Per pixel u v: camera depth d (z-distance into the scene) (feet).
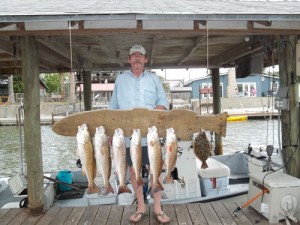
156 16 10.49
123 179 9.45
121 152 9.34
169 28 12.10
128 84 11.32
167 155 9.55
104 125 9.98
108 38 16.52
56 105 87.15
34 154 12.82
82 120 9.88
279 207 11.17
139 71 11.33
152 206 12.96
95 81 104.83
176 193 14.76
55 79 139.23
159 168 9.70
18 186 17.20
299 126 13.39
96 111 9.93
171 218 11.94
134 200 14.11
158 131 10.11
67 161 40.11
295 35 13.04
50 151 46.29
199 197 14.94
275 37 13.82
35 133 12.88
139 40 17.42
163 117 10.09
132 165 10.19
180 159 14.97
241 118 75.00
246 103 94.94
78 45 18.35
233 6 12.39
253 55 20.93
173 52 22.06
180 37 16.63
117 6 11.77
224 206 13.01
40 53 16.93
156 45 19.01
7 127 75.15
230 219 11.74
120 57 24.36
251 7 12.21
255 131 60.23
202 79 97.71
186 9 11.14
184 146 14.99
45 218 12.35
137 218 11.53
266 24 12.21
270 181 11.35
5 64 23.32
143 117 10.06
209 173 15.47
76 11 10.46
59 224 11.77
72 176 19.19
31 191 12.75
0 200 15.98
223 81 106.63
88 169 9.21
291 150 13.42
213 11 10.77
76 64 24.18
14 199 16.06
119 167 9.38
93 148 9.35
